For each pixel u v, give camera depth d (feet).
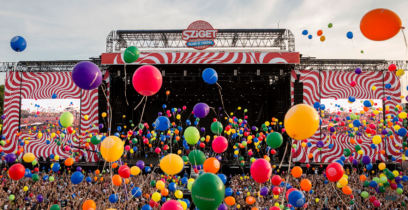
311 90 69.26
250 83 78.54
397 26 9.79
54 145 67.15
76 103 69.15
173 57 67.21
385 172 23.04
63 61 70.38
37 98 69.67
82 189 40.47
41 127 68.54
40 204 34.37
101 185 41.24
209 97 87.20
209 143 87.56
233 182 46.80
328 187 38.47
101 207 32.50
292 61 65.82
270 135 16.89
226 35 72.18
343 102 68.54
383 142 64.18
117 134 34.60
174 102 90.89
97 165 60.54
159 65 70.59
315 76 69.46
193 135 16.76
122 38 72.18
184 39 67.21
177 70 75.15
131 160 70.13
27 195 38.19
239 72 72.23
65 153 66.74
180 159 14.29
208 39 66.85
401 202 30.53
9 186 40.45
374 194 33.63
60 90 69.77
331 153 65.98
